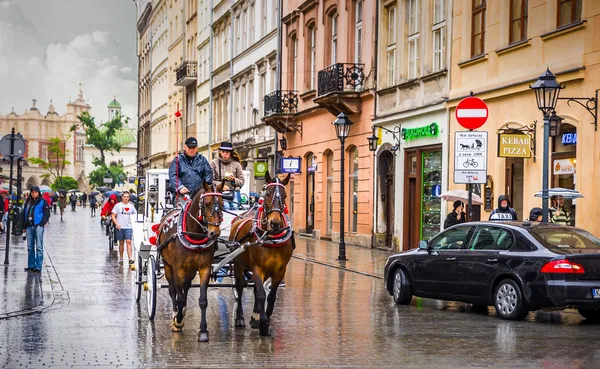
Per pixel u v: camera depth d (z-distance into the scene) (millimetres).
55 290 18422
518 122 23188
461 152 18609
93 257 28406
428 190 29453
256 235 12562
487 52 25109
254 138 51500
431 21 29250
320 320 14523
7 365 10289
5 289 18312
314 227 41625
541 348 11734
